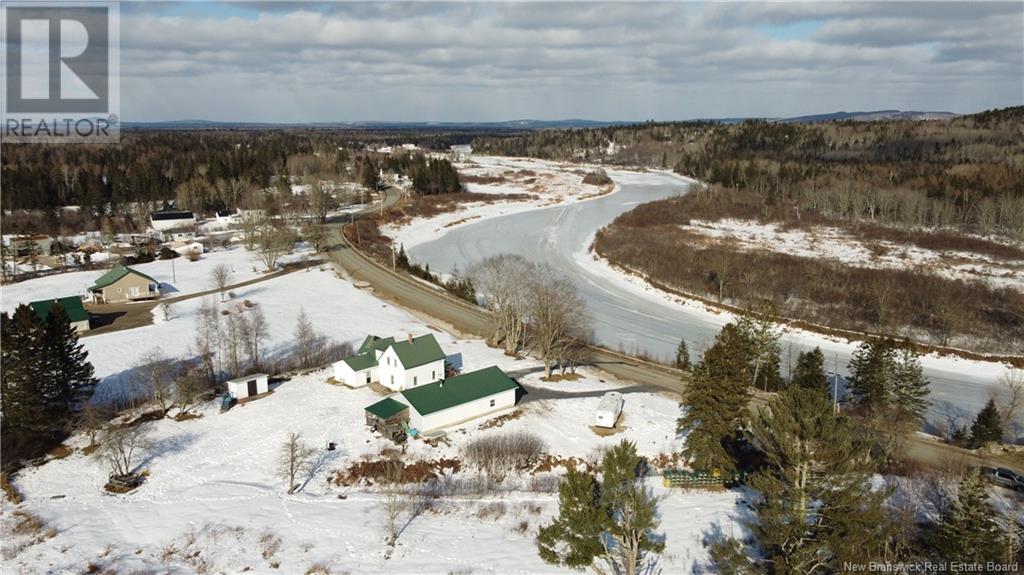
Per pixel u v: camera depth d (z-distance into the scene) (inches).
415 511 1695.4
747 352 2455.7
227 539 1547.7
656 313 3508.9
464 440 2063.2
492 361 2723.9
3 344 1942.7
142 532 1585.9
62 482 1833.2
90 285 3663.9
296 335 2920.8
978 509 1259.2
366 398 2326.5
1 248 3964.1
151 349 2684.5
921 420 2190.0
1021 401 2361.0
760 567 1237.7
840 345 3004.4
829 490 1131.9
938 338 3031.5
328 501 1743.4
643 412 2283.5
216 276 3659.0
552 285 3068.4
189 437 2064.5
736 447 2023.9
